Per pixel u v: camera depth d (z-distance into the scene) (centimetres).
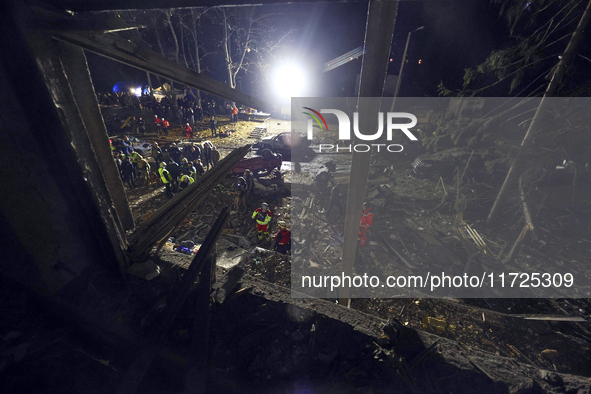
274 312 327
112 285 306
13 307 283
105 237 283
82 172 240
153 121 2283
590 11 636
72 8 197
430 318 568
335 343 294
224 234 882
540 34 727
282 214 1040
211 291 341
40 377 238
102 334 267
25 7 177
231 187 1195
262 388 252
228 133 2131
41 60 195
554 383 262
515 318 575
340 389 251
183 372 253
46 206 241
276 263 585
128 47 208
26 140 215
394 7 219
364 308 596
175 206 316
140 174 1281
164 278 328
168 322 273
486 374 269
